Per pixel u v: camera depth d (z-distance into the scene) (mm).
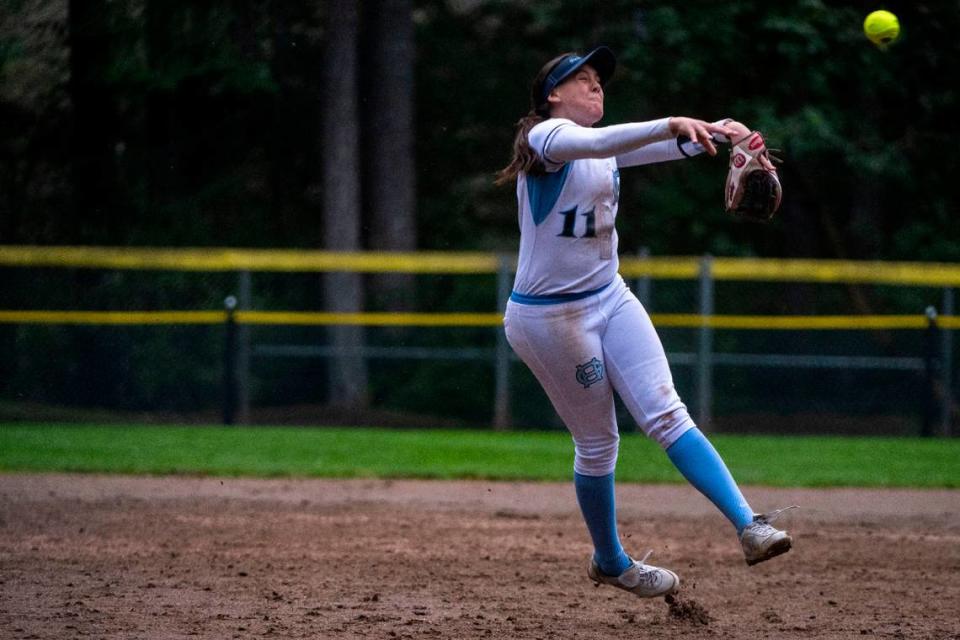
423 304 65000
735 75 71750
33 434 48438
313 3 73875
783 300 66062
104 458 41438
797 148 67250
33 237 71125
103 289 58781
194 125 74125
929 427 55875
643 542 27844
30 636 17688
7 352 57469
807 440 51844
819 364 56688
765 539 17016
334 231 65438
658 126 16047
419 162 78438
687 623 19500
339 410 58312
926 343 56094
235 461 41375
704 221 73875
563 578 23219
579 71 18047
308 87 75688
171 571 23094
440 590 21828
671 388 18156
